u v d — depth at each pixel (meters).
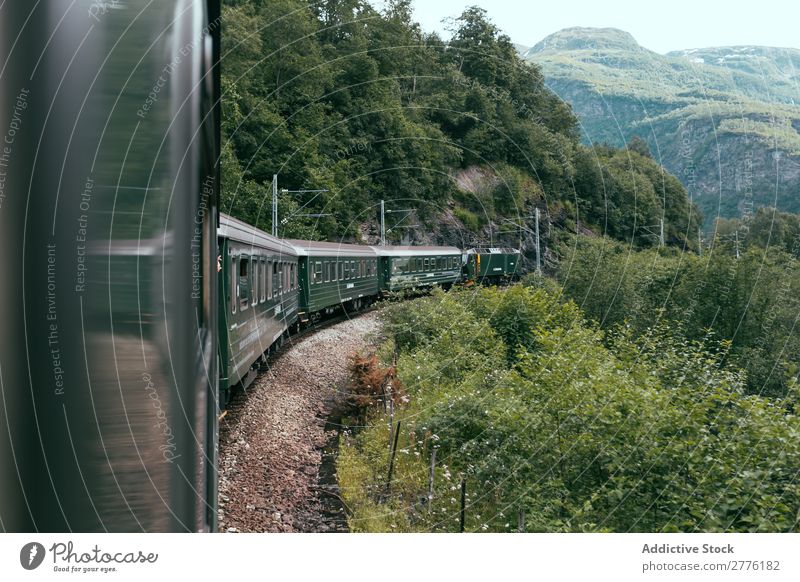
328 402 11.62
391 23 46.62
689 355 9.31
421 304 18.64
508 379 10.41
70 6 1.89
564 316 14.96
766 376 11.43
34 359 1.85
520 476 7.35
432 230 46.41
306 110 36.50
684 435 6.61
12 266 1.85
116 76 1.91
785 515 5.43
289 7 35.72
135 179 1.91
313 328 20.84
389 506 7.35
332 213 36.75
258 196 29.66
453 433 9.23
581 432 7.26
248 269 11.07
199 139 2.00
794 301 13.37
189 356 1.95
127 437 1.89
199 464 1.98
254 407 10.53
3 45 1.86
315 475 8.12
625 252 19.31
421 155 45.03
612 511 6.05
